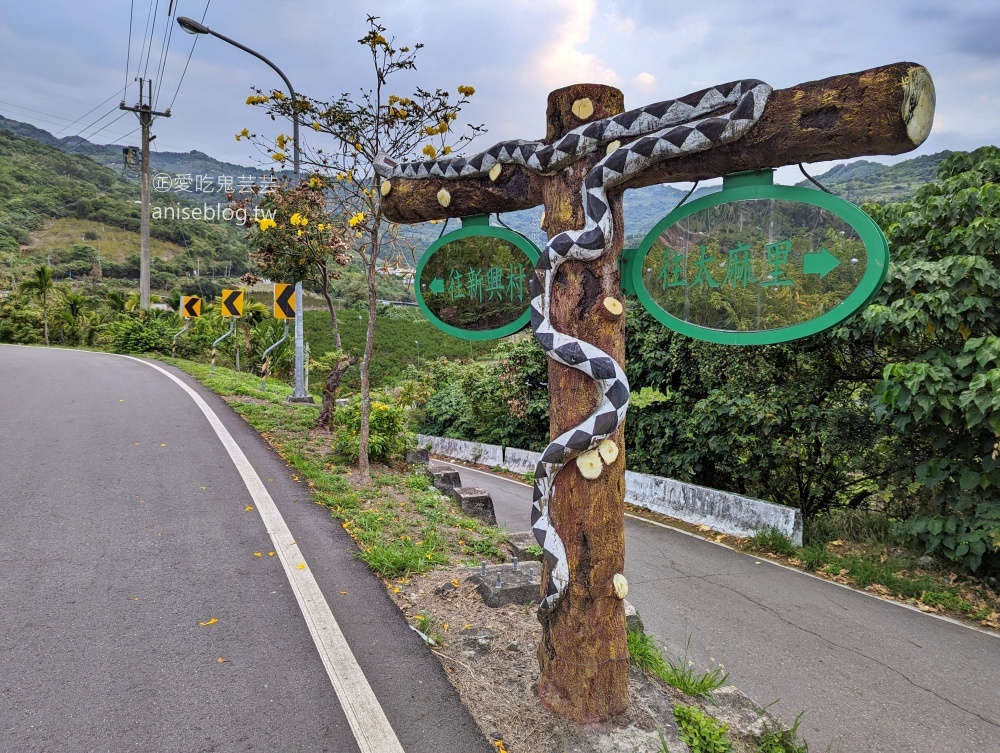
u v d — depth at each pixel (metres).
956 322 5.68
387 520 5.44
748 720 3.24
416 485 6.71
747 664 4.40
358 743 2.70
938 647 4.73
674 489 8.77
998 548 5.50
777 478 8.40
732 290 2.71
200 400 11.02
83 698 2.93
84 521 5.11
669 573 6.30
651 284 2.93
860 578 6.09
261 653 3.35
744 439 8.12
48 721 2.76
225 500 5.75
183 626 3.60
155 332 22.98
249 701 2.95
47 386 12.18
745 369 8.19
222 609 3.80
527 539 5.30
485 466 13.48
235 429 8.68
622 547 2.91
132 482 6.16
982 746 3.51
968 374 5.61
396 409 7.95
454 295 3.58
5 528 4.89
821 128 2.31
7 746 2.59
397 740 2.73
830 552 6.87
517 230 3.33
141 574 4.23
